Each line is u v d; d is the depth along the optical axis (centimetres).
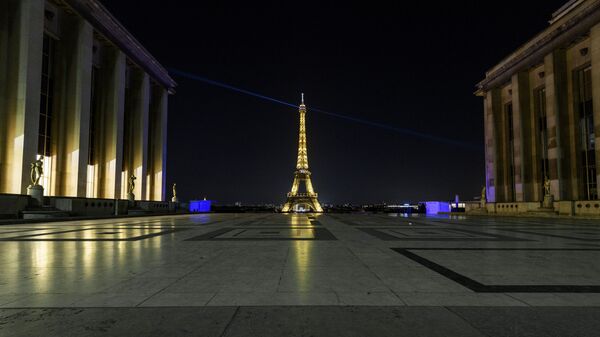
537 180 6769
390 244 1694
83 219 4434
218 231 2497
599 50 5172
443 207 8312
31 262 1185
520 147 6956
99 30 6306
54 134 5656
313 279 925
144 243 1736
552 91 6066
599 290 817
